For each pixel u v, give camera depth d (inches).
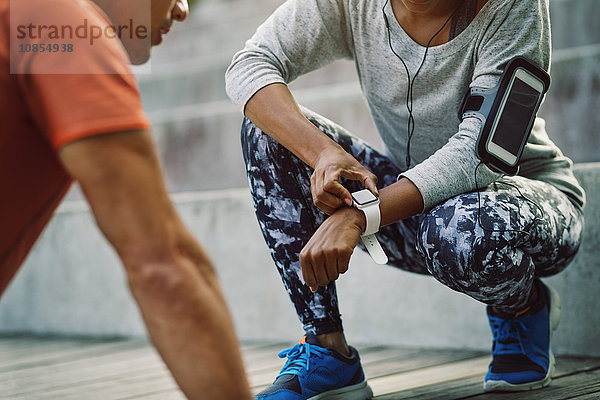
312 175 49.0
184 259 27.5
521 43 48.4
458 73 50.6
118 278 111.6
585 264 71.4
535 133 55.8
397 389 61.7
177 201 106.2
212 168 128.9
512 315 56.2
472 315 80.8
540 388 56.3
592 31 113.7
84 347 104.2
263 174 52.2
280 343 96.0
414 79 51.9
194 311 26.9
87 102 26.4
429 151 55.3
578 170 71.9
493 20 48.8
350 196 47.4
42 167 29.0
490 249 47.0
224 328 27.5
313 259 46.4
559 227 51.0
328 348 52.6
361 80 55.7
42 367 88.8
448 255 47.9
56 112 26.5
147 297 26.8
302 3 53.9
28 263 122.5
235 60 54.0
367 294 89.3
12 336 121.5
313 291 48.2
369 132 109.8
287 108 50.6
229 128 126.2
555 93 95.1
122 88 27.2
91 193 26.6
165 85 170.1
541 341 56.6
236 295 100.4
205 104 163.2
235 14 217.6
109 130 26.4
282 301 96.2
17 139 27.8
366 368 74.3
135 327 110.0
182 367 27.0
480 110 47.9
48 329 120.3
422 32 50.9
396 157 58.1
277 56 53.4
